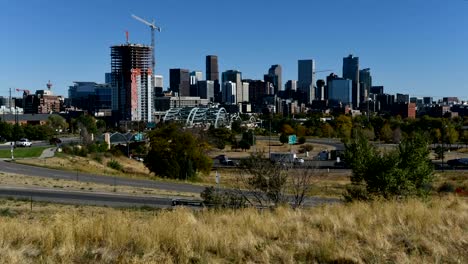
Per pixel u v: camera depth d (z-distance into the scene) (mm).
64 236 9188
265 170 22656
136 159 86062
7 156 64812
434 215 11562
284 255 8383
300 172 30719
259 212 14773
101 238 9367
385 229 10195
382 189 20859
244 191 29141
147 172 66312
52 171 51250
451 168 78000
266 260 8195
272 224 10820
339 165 81625
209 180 57688
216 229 10023
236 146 125938
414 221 11008
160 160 58562
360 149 22625
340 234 10156
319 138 158250
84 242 9078
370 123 156000
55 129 144375
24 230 9781
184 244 8680
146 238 8977
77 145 81000
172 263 7992
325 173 68750
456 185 49625
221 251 8617
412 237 9641
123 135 112062
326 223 10922
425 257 8359
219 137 124625
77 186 39219
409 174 21391
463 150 110125
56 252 8391
